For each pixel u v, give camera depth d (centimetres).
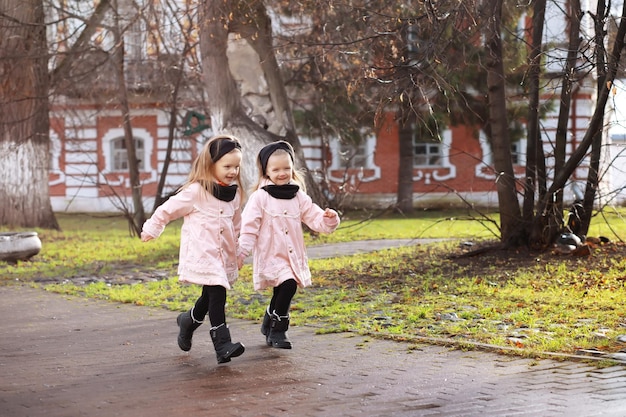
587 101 3253
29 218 2628
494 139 1548
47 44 2544
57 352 836
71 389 668
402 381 671
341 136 2755
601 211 1617
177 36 2244
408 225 2623
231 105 2188
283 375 705
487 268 1408
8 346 874
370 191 3672
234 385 672
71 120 3506
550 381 655
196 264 772
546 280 1266
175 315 1069
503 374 686
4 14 2194
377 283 1307
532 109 1547
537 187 1605
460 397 613
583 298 1084
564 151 1550
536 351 762
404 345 827
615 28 1507
